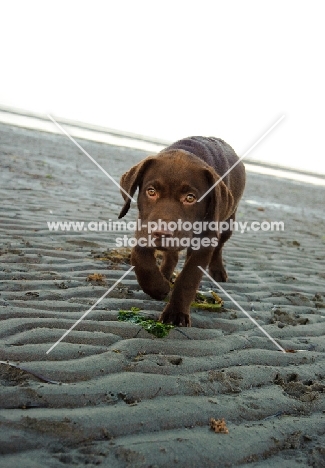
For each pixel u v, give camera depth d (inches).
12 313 37.8
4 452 24.0
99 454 24.7
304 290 56.3
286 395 33.2
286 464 26.8
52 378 30.4
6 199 75.0
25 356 32.3
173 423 28.3
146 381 31.4
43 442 25.0
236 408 30.7
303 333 43.9
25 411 26.9
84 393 29.2
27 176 98.3
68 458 24.1
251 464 26.4
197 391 31.7
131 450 25.2
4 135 157.6
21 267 48.0
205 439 27.3
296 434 29.3
